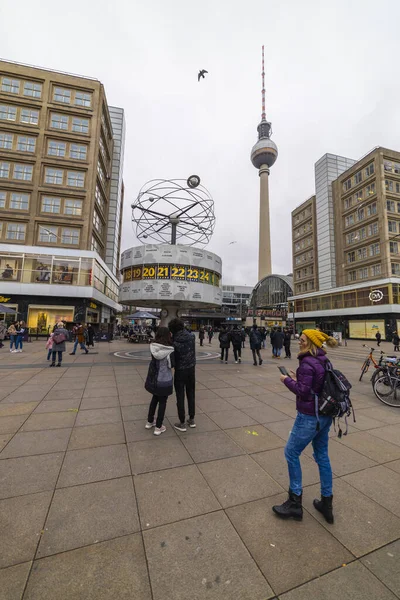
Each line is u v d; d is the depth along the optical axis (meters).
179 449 3.59
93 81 27.72
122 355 13.01
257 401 5.82
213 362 11.72
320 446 2.49
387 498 2.68
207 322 80.62
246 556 1.97
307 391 2.38
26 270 23.70
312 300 45.56
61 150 26.31
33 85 26.31
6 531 2.13
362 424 4.68
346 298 38.72
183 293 11.88
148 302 13.59
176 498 2.60
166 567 1.86
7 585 1.68
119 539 2.09
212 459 3.35
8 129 25.06
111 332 24.23
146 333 24.53
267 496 2.66
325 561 1.94
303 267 53.62
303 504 2.59
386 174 36.69
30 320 23.58
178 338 4.31
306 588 1.73
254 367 10.43
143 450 3.54
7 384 6.91
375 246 37.19
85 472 3.00
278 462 3.31
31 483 2.77
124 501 2.53
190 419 4.34
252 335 10.91
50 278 24.09
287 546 2.06
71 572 1.80
